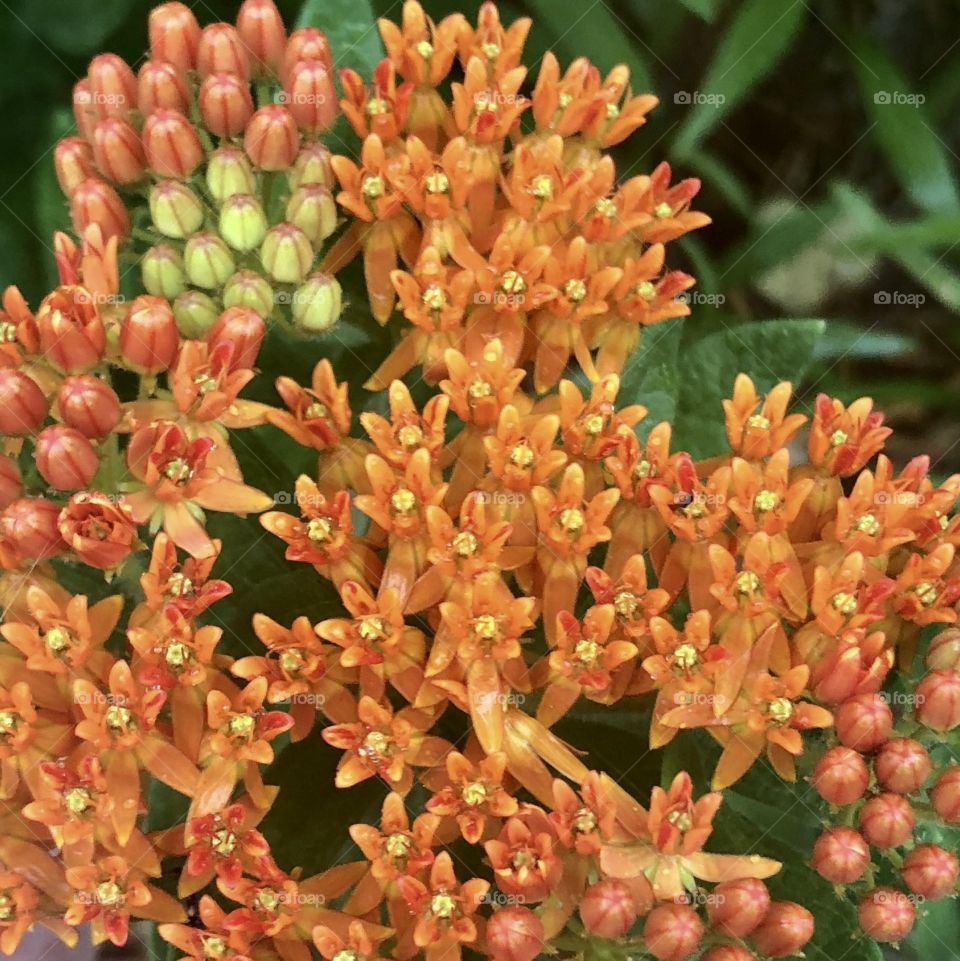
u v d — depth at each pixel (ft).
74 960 0.48
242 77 0.44
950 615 0.40
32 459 0.43
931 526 0.42
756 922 0.37
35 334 0.41
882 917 0.38
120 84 0.44
